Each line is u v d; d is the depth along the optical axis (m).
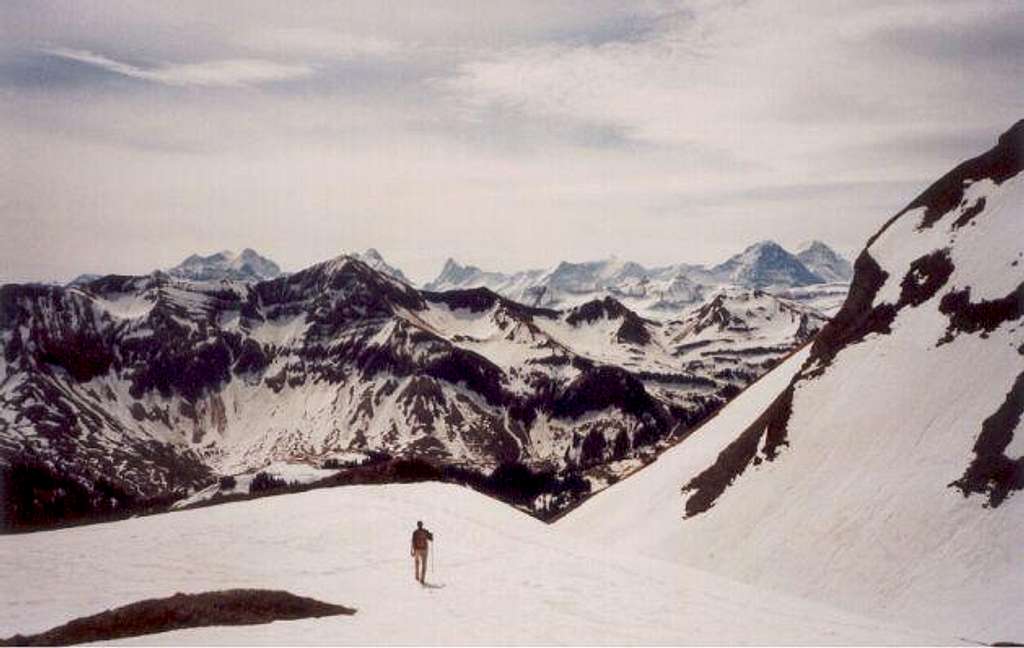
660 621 28.45
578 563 39.72
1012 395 85.69
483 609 29.91
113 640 24.58
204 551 43.06
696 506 113.06
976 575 71.62
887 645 27.16
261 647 23.41
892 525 82.56
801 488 98.69
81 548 44.31
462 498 56.59
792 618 30.94
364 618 28.36
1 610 31.09
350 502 54.47
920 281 112.44
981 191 116.12
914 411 95.62
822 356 118.38
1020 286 96.94
